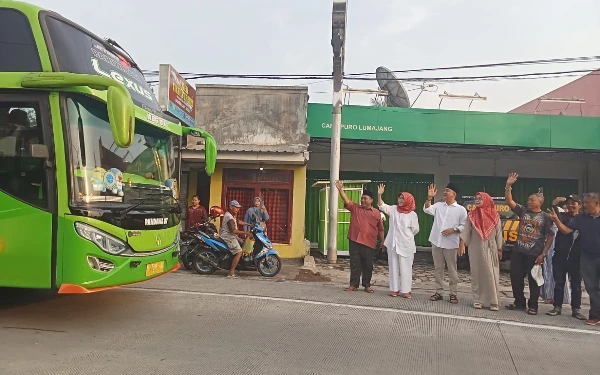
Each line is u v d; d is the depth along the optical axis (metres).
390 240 7.89
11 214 4.87
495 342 5.52
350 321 6.14
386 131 14.52
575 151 15.09
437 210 7.72
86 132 5.01
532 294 6.93
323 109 14.46
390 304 7.17
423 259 14.86
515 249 7.18
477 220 7.20
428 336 5.64
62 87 4.80
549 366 4.80
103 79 4.61
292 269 11.02
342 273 10.74
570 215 7.29
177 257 6.42
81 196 4.88
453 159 17.50
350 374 4.34
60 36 5.22
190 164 13.88
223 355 4.68
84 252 4.80
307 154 12.96
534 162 17.55
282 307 6.71
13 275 4.88
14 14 5.14
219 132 13.72
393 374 4.39
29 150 4.89
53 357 4.45
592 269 6.41
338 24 11.34
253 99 13.76
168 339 5.10
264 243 9.73
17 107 4.95
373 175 17.47
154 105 6.53
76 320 5.70
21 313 5.92
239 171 13.34
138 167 5.75
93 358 4.46
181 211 6.66
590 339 5.77
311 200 17.03
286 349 4.95
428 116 14.57
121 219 5.14
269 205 13.30
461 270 12.35
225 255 9.62
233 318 6.05
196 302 6.82
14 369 4.12
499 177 17.55
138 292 7.34
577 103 17.83
